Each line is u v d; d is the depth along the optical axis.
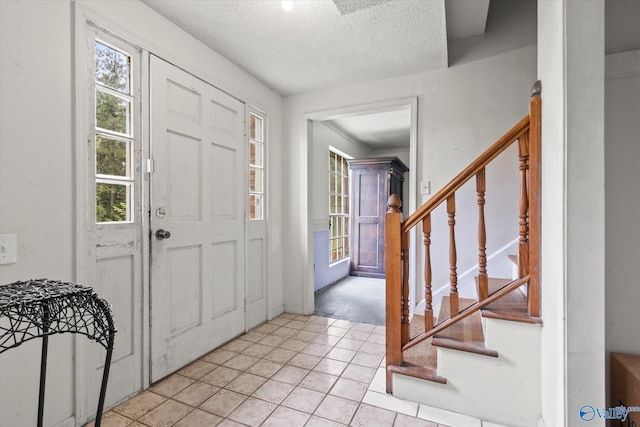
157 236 1.82
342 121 4.29
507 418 1.48
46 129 1.34
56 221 1.37
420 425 1.47
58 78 1.38
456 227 2.46
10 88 1.23
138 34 1.72
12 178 1.24
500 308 1.56
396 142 5.57
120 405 1.62
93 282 1.51
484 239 1.60
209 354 2.20
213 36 2.08
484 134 2.39
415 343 1.68
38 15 1.31
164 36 1.88
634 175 1.32
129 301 1.68
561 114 1.11
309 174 3.09
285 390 1.76
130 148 1.70
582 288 1.06
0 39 1.21
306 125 3.04
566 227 1.08
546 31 1.37
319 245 4.05
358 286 4.30
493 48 2.37
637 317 1.32
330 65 2.47
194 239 2.09
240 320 2.54
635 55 1.30
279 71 2.58
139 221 1.73
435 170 2.53
